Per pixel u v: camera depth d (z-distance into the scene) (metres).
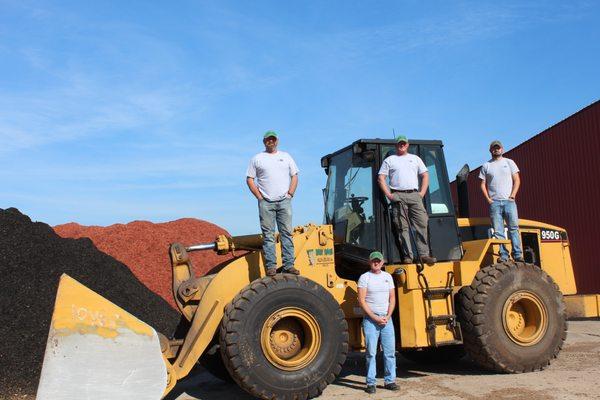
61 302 5.25
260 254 6.57
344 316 6.45
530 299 7.29
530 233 8.94
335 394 6.43
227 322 5.90
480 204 18.06
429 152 7.77
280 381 5.94
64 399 5.11
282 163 6.50
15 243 8.53
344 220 7.79
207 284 6.64
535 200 15.62
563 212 14.60
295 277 6.25
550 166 15.07
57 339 5.16
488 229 8.74
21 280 7.90
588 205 13.84
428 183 7.52
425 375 7.49
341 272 7.54
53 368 5.11
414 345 6.81
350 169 7.84
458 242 7.60
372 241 7.29
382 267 7.18
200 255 14.98
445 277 7.14
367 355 6.48
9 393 6.18
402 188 7.13
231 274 6.33
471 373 7.45
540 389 6.22
